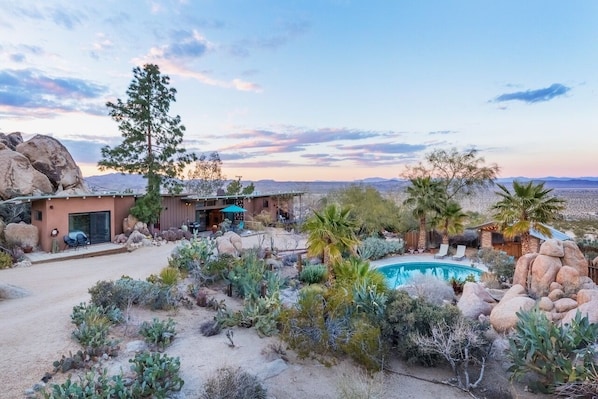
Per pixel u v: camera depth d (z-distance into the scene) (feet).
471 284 43.78
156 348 25.67
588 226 92.32
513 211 70.69
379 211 96.43
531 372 24.45
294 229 105.60
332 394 22.35
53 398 16.51
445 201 89.92
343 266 50.03
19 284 42.63
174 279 40.37
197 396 20.15
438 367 26.45
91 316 27.53
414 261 77.25
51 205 64.08
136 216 80.53
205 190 163.73
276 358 26.04
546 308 33.53
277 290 37.63
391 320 28.50
